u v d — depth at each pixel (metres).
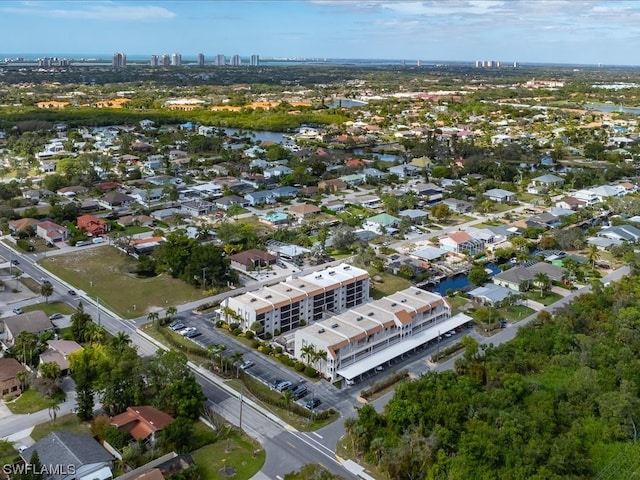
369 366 135.00
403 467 100.00
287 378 133.75
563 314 157.38
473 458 98.44
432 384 118.56
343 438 113.25
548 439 104.88
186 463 100.69
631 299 166.62
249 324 151.50
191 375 121.69
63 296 171.50
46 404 120.00
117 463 101.75
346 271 178.12
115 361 119.19
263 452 107.94
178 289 180.12
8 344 141.12
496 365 130.38
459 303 177.62
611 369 129.75
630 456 106.44
